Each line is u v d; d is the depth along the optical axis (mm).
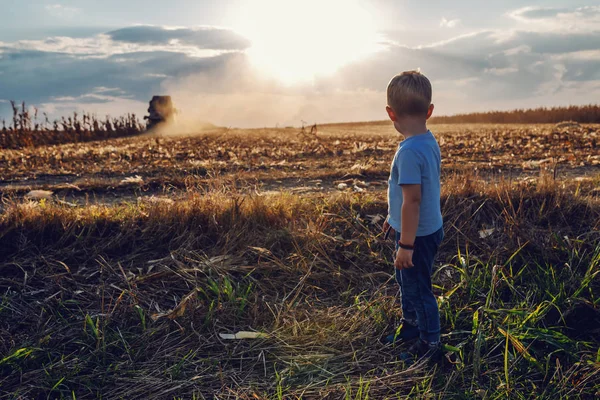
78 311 3029
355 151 10195
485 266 3426
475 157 8531
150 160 9430
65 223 3814
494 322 2736
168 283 3279
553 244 3605
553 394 2271
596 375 2393
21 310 3023
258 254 3590
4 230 3688
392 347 2703
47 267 3441
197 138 18828
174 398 2311
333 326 2850
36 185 6172
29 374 2514
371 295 3215
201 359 2598
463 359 2545
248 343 2734
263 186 5883
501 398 2256
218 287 3178
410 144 2199
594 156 7754
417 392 2275
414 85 2186
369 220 4070
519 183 4441
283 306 3080
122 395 2355
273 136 19938
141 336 2797
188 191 4535
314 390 2326
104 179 6695
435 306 2457
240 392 2334
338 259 3619
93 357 2637
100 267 3465
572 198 4160
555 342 2604
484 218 4012
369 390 2309
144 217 3961
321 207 4234
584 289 3105
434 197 2281
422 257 2367
